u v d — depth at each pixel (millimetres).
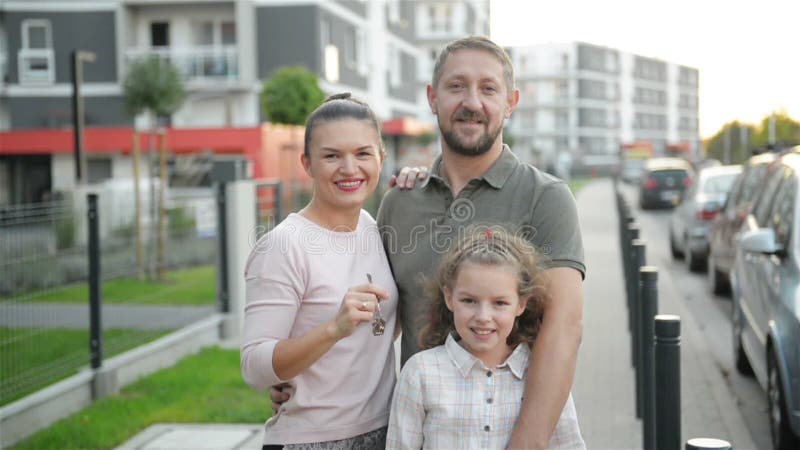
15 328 5676
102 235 10391
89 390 6176
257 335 2443
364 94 31969
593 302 10648
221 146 22578
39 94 27094
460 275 2406
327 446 2553
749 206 7816
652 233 20266
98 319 6277
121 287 9094
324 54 27406
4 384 5414
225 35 26859
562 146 77125
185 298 9609
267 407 5910
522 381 2477
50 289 6207
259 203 9547
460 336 2504
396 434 2488
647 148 57344
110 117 26875
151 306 8648
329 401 2549
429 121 52062
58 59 26984
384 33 35156
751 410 6098
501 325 2385
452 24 57969
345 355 2557
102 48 26875
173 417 5723
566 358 2391
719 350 8039
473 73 2588
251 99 26672
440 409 2443
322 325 2346
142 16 26828
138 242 9289
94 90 26859
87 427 5430
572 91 77312
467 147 2607
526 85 78250
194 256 10320
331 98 2672
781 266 5340
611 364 7328
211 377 6777
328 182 2572
